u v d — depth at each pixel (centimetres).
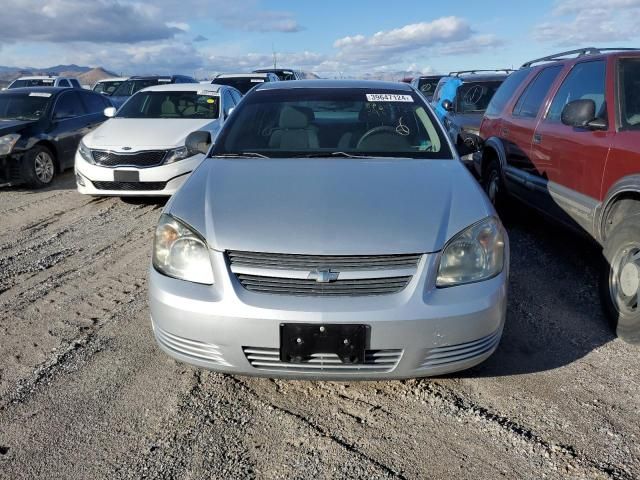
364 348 245
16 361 319
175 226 272
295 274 247
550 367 311
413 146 368
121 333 353
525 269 460
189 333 256
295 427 261
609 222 371
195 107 812
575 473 230
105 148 662
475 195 296
